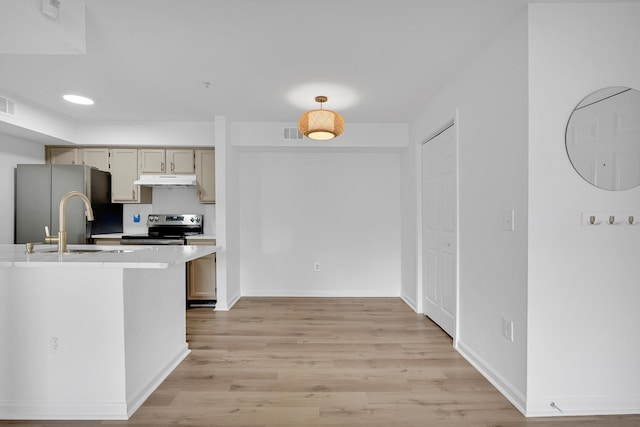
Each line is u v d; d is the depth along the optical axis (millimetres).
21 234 3777
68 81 2900
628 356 1855
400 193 4566
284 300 4363
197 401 1983
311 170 4594
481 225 2348
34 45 1815
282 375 2303
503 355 2080
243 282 4590
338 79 2854
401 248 4551
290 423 1775
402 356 2613
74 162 4219
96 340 1836
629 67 1842
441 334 3100
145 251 2227
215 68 2650
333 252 4586
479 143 2373
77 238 3820
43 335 1830
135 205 4574
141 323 2027
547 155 1838
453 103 2814
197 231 4492
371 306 4066
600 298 1852
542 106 1838
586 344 1855
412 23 2037
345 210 4594
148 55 2438
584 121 1837
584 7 1835
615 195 1848
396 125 4152
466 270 2584
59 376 1834
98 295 1838
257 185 4578
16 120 3277
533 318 1843
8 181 3742
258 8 1891
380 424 1769
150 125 4129
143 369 2047
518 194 1928
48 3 1642
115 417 1815
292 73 2738
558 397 1852
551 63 1835
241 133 4125
